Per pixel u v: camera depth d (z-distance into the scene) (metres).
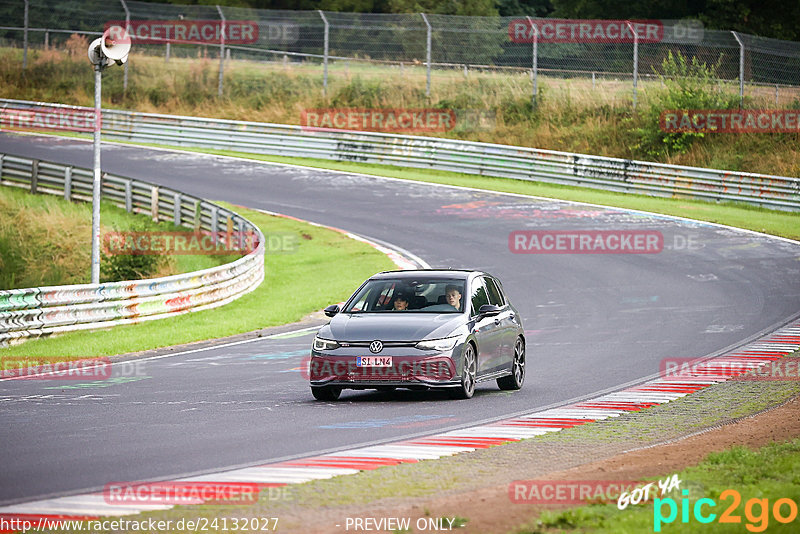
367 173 164.50
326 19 199.38
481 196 147.00
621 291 92.88
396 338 47.00
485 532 23.70
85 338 73.00
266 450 36.09
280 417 43.47
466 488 29.45
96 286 77.19
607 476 30.31
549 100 189.38
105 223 126.88
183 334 74.94
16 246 117.81
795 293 89.75
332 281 100.56
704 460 32.75
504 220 130.25
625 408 46.06
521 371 54.69
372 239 120.31
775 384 52.19
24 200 137.00
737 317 79.25
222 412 44.84
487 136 184.50
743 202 144.62
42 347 69.19
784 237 119.62
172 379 56.22
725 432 39.28
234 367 61.06
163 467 33.16
